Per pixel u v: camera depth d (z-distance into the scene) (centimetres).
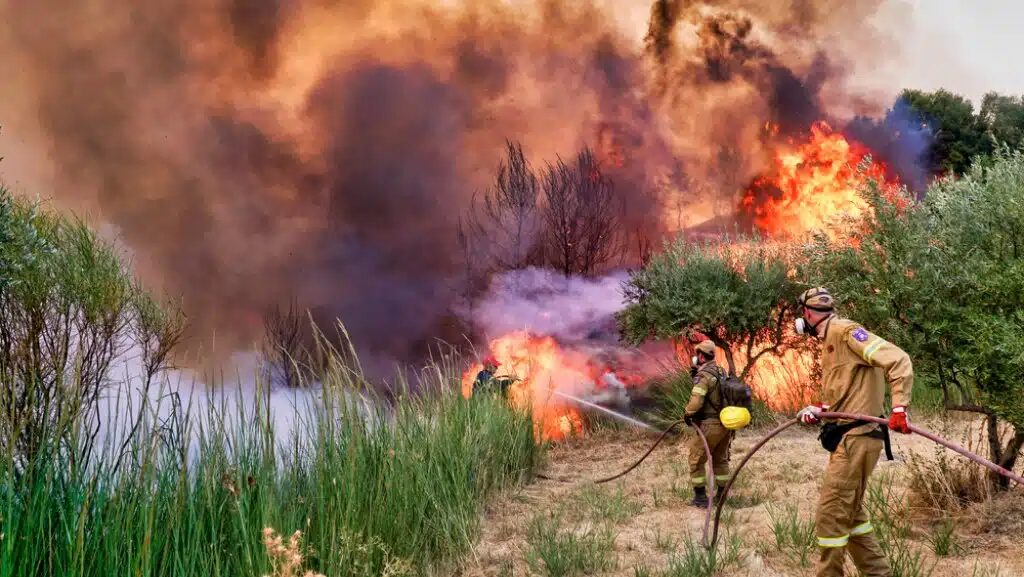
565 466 897
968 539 517
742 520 614
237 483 446
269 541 376
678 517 646
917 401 927
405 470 585
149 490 406
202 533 421
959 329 593
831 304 464
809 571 494
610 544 563
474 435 757
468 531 592
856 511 445
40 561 368
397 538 529
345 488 512
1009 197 600
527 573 520
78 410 400
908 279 627
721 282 1034
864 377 445
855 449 439
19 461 423
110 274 610
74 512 380
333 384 553
